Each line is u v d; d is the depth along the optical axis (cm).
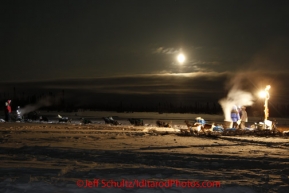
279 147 1777
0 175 1002
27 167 1139
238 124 2880
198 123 2725
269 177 1052
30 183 876
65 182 905
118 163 1252
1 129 2700
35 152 1489
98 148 1639
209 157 1411
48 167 1152
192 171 1119
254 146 1808
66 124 3538
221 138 2194
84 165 1200
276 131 2550
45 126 3131
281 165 1249
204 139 2141
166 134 2450
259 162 1303
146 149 1633
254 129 2731
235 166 1223
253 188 906
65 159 1330
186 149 1652
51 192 800
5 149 1566
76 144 1795
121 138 2136
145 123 4341
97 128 2986
